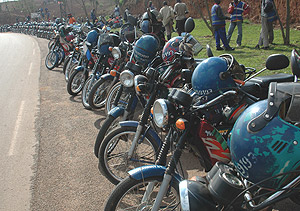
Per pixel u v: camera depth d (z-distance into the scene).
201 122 2.46
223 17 8.71
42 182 3.63
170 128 2.47
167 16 10.88
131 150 3.10
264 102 1.89
